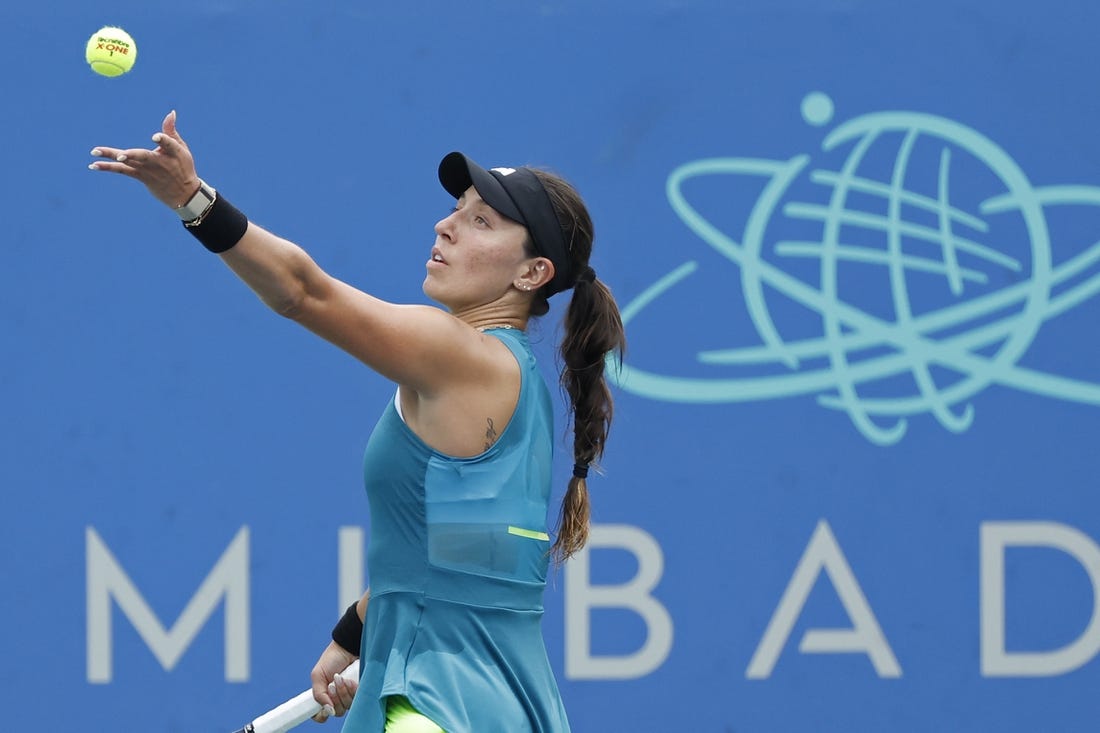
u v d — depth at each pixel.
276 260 9.69
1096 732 19.81
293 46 20.00
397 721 10.46
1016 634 19.88
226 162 19.89
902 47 20.22
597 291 11.95
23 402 19.53
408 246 19.98
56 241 19.67
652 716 19.61
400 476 10.68
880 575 19.86
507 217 11.17
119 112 19.81
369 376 19.83
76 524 19.48
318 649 19.56
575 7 20.12
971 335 20.11
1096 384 20.12
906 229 20.16
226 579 19.56
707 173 20.06
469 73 20.06
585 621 19.66
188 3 19.91
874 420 19.97
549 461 11.23
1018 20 20.28
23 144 19.69
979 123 20.25
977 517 19.95
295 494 19.69
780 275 20.03
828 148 20.16
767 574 19.80
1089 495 20.03
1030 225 20.20
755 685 19.70
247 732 12.47
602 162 20.05
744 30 20.16
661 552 19.75
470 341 10.62
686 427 19.88
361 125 20.03
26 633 19.36
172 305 19.73
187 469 19.64
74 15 19.78
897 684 19.80
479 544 10.62
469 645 10.63
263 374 19.75
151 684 19.41
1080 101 20.28
